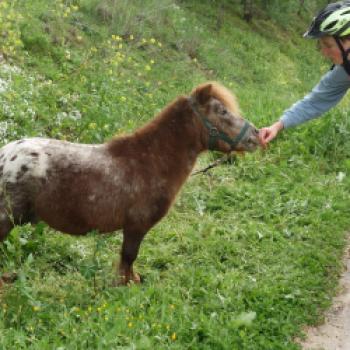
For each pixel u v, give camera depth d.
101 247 4.99
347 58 4.17
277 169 7.56
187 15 17.59
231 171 7.57
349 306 4.85
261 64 17.69
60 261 5.16
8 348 3.74
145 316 4.21
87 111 8.07
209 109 4.73
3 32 9.22
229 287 4.79
